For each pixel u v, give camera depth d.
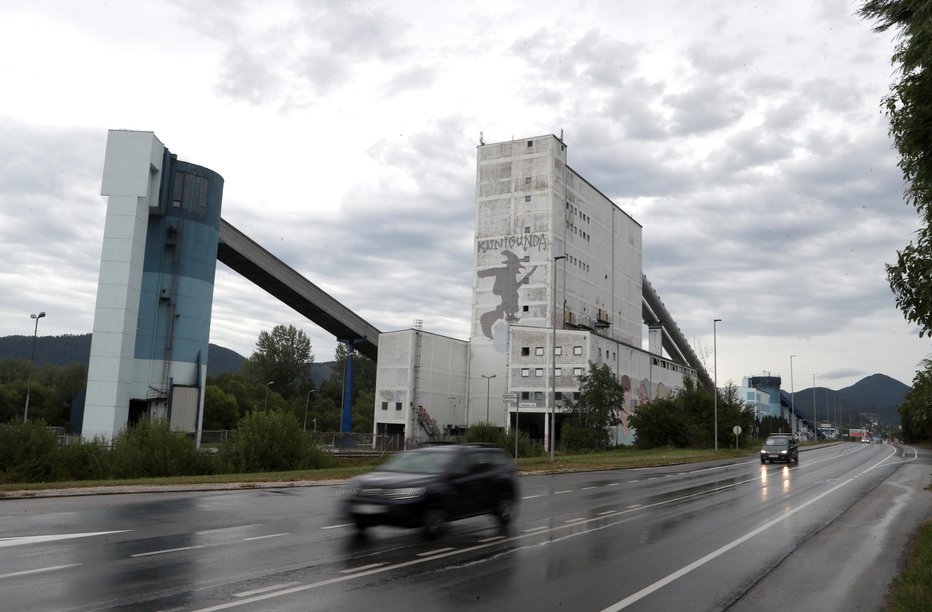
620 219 110.00
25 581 8.84
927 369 8.50
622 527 15.34
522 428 82.25
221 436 64.75
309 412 131.50
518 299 88.75
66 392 106.69
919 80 7.41
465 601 8.37
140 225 56.38
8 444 29.95
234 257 70.00
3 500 17.94
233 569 9.88
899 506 21.00
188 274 63.41
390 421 82.19
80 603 7.80
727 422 71.00
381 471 14.24
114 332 53.69
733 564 11.27
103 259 54.81
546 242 88.12
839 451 78.56
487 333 90.19
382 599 8.38
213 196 66.00
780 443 49.06
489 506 14.80
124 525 13.88
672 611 8.16
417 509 12.91
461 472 14.33
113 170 56.28
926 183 7.80
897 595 8.94
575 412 70.12
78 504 17.30
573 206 94.69
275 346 140.12
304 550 11.61
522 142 92.00
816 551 12.73
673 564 11.11
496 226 91.94
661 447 71.19
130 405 60.88
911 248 7.70
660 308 120.88
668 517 17.39
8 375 123.50
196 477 24.80
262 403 121.88
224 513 16.16
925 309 7.68
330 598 8.37
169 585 8.77
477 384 89.50
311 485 24.16
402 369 82.62
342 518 15.55
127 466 31.14
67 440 33.03
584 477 32.59
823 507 20.50
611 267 104.94
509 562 10.93
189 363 63.16
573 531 14.59
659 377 100.75
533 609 8.09
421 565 10.53
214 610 7.67
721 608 8.38
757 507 20.20
